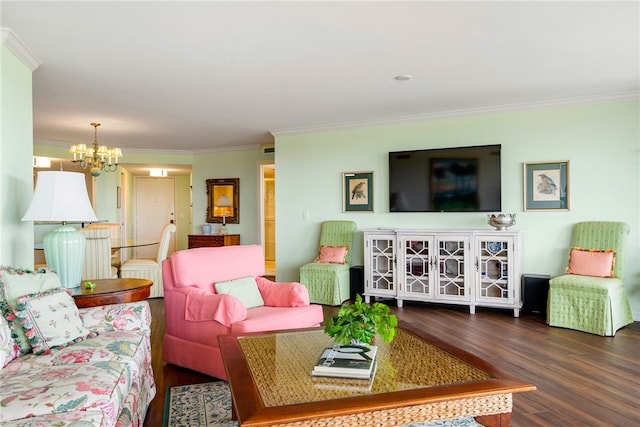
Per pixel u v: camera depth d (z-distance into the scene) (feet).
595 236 14.06
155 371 10.11
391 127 17.71
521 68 11.61
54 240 9.37
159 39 9.45
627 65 11.41
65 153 23.00
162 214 34.17
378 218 17.99
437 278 15.57
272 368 6.08
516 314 14.58
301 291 10.63
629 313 13.47
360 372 5.65
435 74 12.06
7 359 6.34
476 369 5.98
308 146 19.36
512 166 15.67
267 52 10.30
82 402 5.09
